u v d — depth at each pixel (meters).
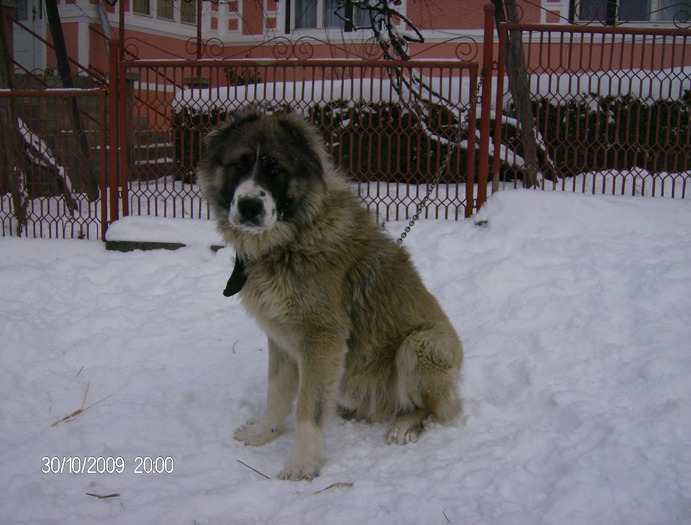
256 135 3.54
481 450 3.57
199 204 5.65
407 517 3.02
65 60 7.13
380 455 3.61
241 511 3.16
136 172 5.75
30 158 5.85
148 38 9.00
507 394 3.91
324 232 3.57
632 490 3.07
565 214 5.25
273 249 3.54
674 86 6.03
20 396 3.97
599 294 4.51
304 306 3.54
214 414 3.88
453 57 8.52
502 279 4.77
